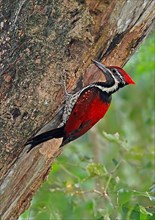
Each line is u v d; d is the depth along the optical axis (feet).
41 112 37.42
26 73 36.68
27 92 36.88
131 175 61.26
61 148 40.11
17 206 39.86
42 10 36.19
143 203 47.34
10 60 36.70
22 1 36.35
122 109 71.56
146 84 68.59
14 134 37.37
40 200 51.90
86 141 67.21
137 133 69.51
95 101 38.70
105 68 38.63
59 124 38.11
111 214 48.16
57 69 36.99
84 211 55.06
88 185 57.26
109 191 48.11
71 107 38.19
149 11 37.45
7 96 36.83
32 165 38.86
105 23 37.01
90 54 37.65
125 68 66.13
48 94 37.22
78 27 36.55
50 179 52.11
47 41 36.42
